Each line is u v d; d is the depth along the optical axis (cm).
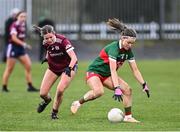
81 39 8594
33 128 2741
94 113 3281
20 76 6019
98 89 2959
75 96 4241
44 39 2947
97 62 2975
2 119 3042
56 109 3041
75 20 8719
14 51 4591
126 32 2847
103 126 2800
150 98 4091
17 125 2833
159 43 8581
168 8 8881
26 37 8425
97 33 8706
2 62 7506
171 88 4900
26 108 3512
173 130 2692
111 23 2894
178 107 3569
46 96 3078
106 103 3738
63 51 2958
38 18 8650
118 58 2892
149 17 8731
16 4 8594
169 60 7906
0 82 5478
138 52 8256
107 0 8825
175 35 8719
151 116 3177
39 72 6381
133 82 5400
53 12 8762
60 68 3011
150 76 6009
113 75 2850
